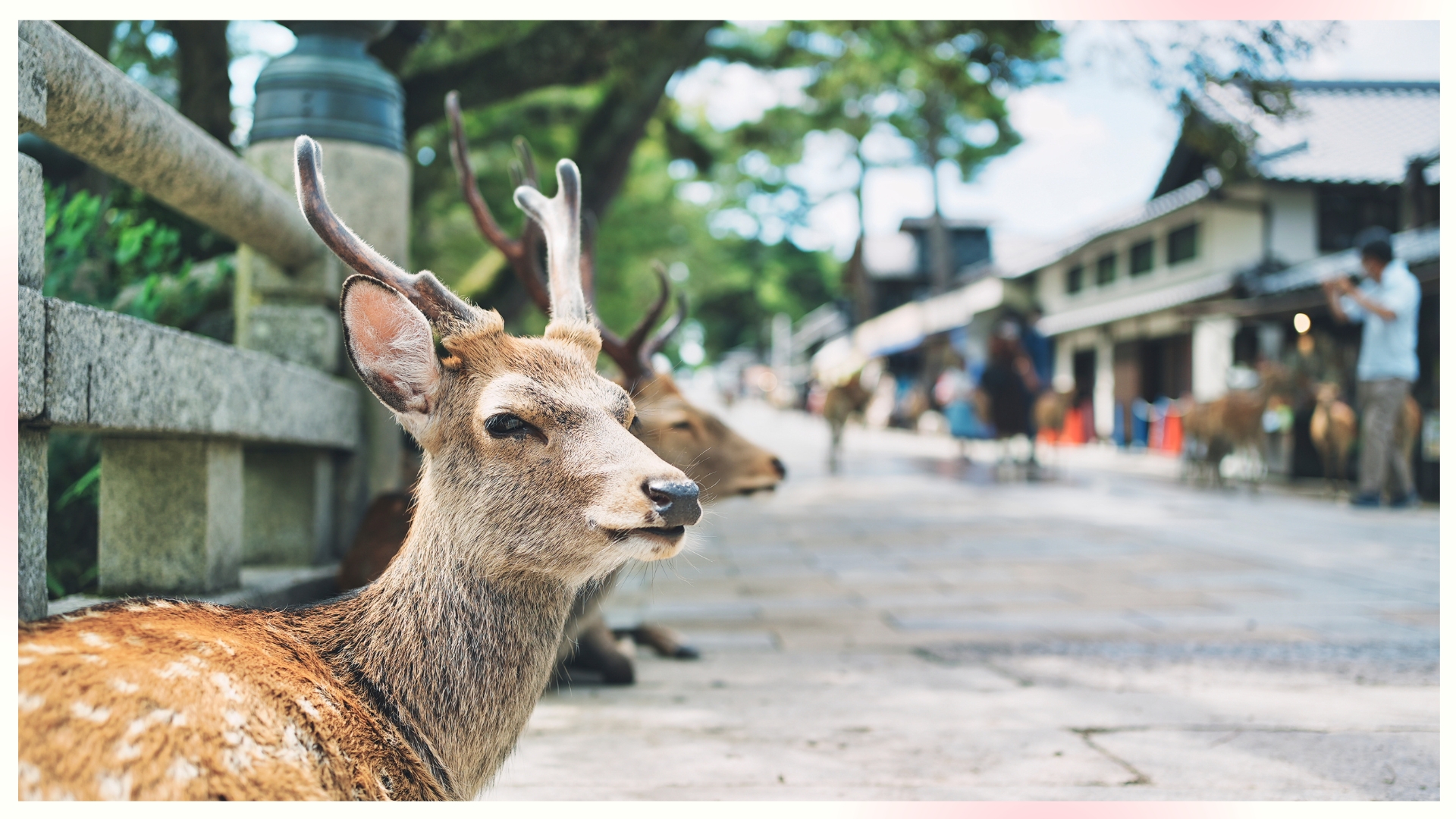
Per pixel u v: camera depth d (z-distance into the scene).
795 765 2.81
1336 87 16.39
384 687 1.76
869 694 3.61
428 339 1.81
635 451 1.76
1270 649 4.29
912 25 7.85
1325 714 3.32
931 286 36.66
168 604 1.69
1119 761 2.84
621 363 4.13
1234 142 6.30
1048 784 2.65
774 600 5.55
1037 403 14.14
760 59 10.28
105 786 1.21
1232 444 11.70
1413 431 9.61
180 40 5.73
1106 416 21.09
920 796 2.55
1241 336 15.95
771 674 3.92
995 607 5.33
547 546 1.78
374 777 1.52
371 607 1.84
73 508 3.79
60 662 1.31
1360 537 7.78
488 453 1.80
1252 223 16.48
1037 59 7.23
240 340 4.24
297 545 4.06
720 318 62.50
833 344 42.97
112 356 2.25
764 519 9.14
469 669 1.80
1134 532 8.17
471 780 1.82
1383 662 4.06
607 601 5.42
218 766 1.30
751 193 21.55
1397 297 8.91
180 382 2.61
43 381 1.97
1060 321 22.09
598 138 7.94
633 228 13.95
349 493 4.32
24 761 1.21
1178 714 3.33
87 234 4.11
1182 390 18.42
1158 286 19.09
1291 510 9.50
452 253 10.95
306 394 3.68
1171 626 4.77
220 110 5.84
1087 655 4.21
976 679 3.83
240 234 3.54
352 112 4.21
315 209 1.89
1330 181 14.62
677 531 1.74
